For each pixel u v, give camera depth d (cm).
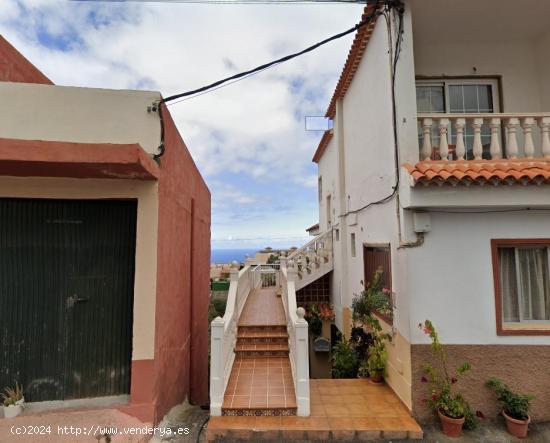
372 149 646
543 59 622
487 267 457
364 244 714
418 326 454
